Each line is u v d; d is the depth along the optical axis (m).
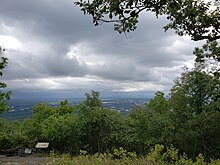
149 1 4.69
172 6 4.79
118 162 8.41
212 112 23.20
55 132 27.91
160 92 27.64
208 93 20.20
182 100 24.66
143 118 26.52
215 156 22.72
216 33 7.21
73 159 9.70
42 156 25.23
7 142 28.12
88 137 27.55
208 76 19.34
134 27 5.18
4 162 17.31
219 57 10.86
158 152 7.70
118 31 5.32
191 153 23.25
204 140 23.33
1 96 24.81
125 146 26.47
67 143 28.27
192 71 23.39
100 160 8.56
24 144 28.77
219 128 23.03
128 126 27.91
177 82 25.58
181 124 24.08
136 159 8.10
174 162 7.67
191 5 6.82
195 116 23.80
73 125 27.52
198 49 11.09
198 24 7.16
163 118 25.20
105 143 26.77
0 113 25.81
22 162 16.64
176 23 7.16
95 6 4.81
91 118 27.09
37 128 31.42
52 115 34.09
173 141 23.69
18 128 32.62
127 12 4.70
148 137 25.27
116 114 28.22
